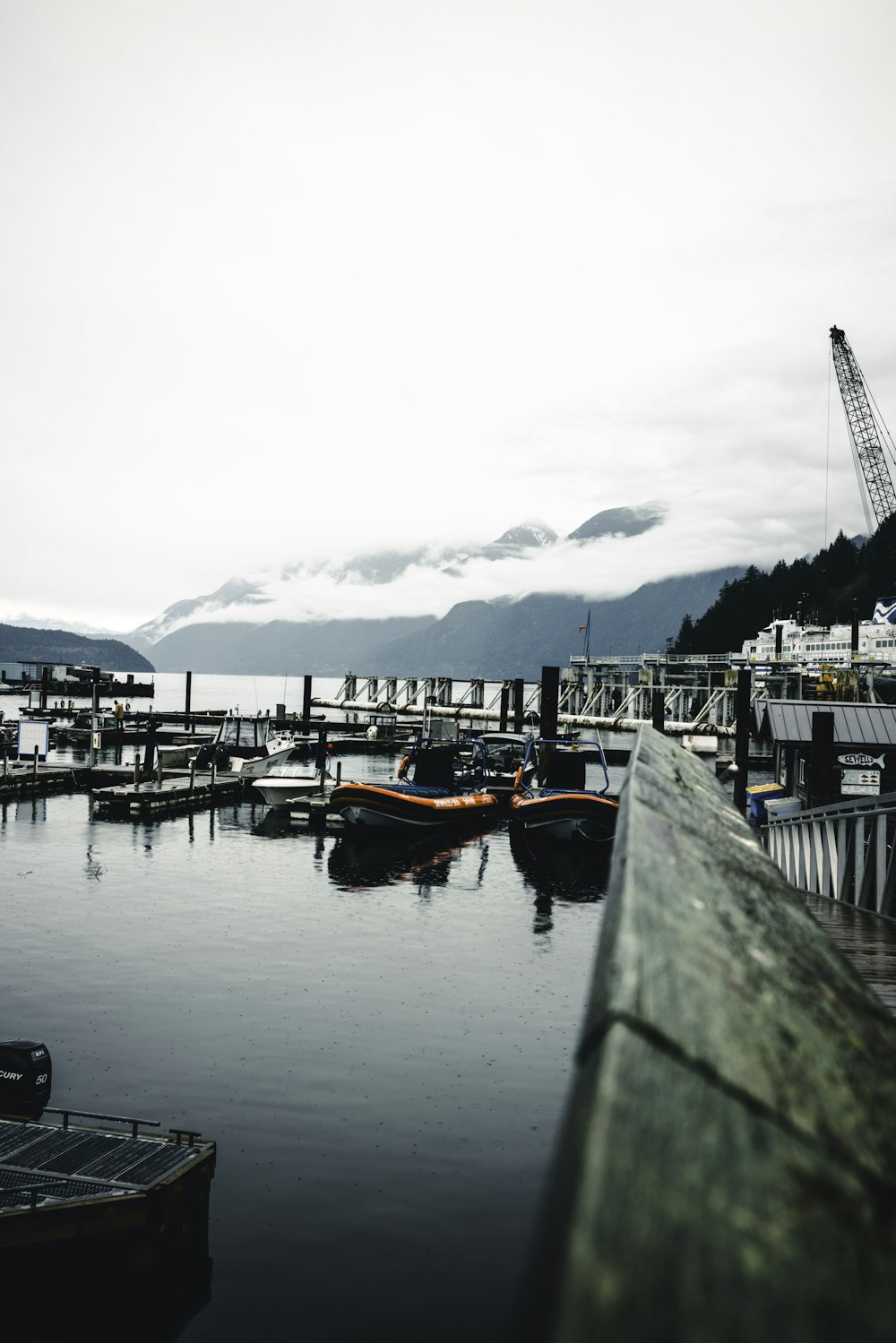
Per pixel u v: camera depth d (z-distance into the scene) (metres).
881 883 15.99
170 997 18.55
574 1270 0.63
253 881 30.03
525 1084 14.97
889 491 142.75
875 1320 0.75
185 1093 14.38
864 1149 1.08
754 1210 0.84
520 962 21.58
